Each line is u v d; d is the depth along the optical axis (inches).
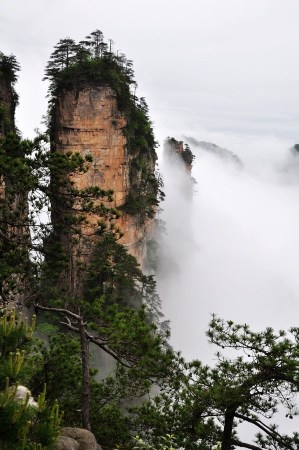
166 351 617.0
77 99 2802.7
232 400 522.6
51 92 2859.3
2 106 2239.2
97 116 2832.2
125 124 2952.8
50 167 673.6
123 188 3031.5
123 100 2920.8
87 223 726.5
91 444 401.4
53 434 247.6
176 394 589.0
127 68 3176.7
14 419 228.2
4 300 661.9
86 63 2790.4
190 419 566.3
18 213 705.6
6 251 700.0
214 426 605.3
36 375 636.7
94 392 661.3
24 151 689.0
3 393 237.3
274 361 515.5
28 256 709.9
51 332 1293.1
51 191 704.4
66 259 709.3
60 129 2861.7
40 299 693.9
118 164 2970.0
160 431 568.4
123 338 599.8
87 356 597.9
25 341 288.5
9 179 679.1
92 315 652.1
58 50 2800.2
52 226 729.0
